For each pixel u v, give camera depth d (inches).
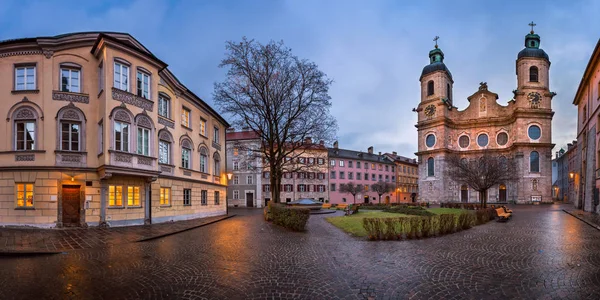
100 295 245.6
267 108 999.0
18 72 642.2
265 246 448.8
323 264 335.3
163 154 817.5
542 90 2145.7
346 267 321.4
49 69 639.1
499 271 302.8
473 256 366.9
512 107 2261.3
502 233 555.5
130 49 676.7
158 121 784.3
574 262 335.3
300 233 588.7
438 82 2433.6
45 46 635.5
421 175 2449.6
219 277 290.4
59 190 622.8
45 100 631.8
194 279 284.8
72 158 639.1
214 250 420.5
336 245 449.4
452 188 2287.2
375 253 388.2
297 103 1031.0
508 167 1437.0
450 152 2358.5
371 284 265.9
